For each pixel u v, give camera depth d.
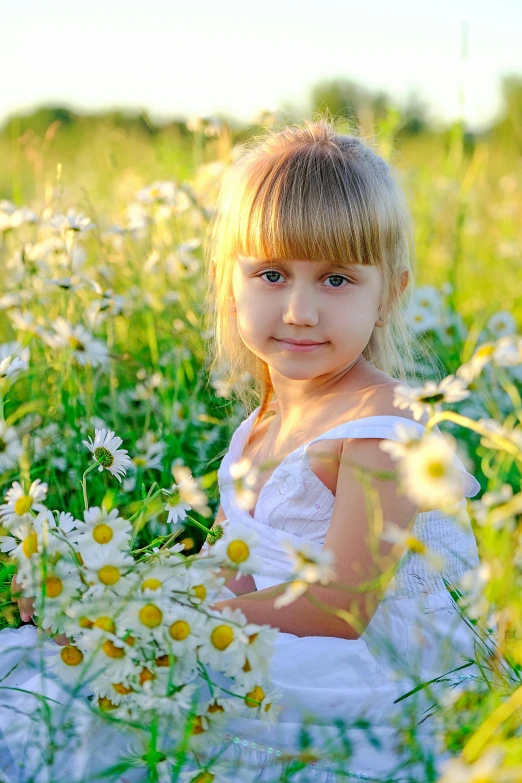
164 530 2.06
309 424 1.81
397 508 1.58
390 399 1.72
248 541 1.31
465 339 3.08
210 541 1.60
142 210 3.28
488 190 4.58
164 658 1.27
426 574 1.65
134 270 3.13
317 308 1.74
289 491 1.73
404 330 2.10
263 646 1.28
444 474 1.15
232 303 2.01
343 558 1.58
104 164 4.67
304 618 1.55
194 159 3.78
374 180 1.82
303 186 1.75
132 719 1.25
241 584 1.85
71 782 1.22
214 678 1.37
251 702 1.29
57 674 1.36
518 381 2.77
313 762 1.25
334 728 1.38
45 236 2.99
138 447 2.30
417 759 1.21
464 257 3.97
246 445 2.11
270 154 1.85
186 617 1.25
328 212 1.74
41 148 3.70
